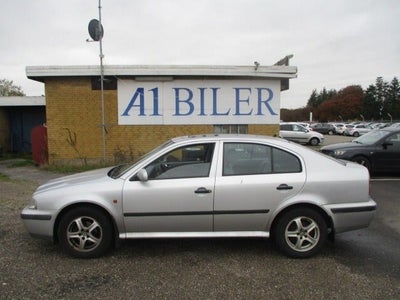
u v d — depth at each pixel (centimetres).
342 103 10425
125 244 470
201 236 427
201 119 1216
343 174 431
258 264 410
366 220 433
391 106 9600
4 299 328
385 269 398
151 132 1214
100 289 349
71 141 1206
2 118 1733
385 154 1012
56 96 1191
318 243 427
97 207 421
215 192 419
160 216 419
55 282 363
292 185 422
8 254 436
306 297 335
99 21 1136
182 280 369
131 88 1193
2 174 1088
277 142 445
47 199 418
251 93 1216
